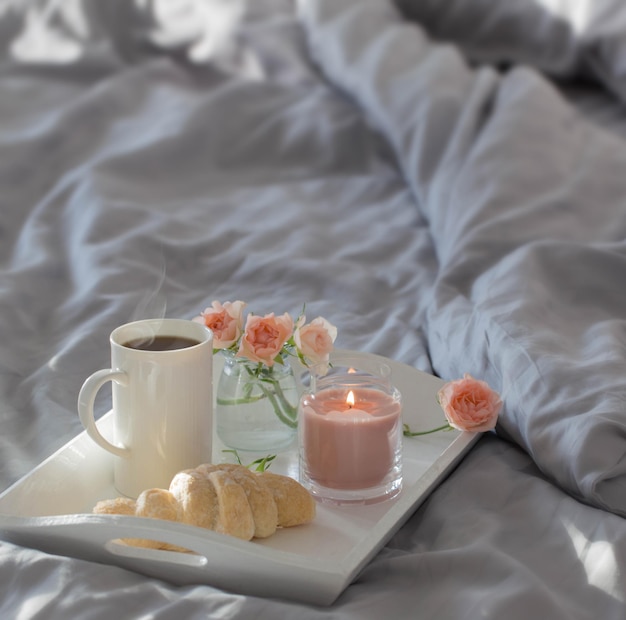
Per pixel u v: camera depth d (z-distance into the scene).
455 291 1.96
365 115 2.71
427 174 2.34
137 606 1.41
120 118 2.75
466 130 2.33
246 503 1.45
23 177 2.43
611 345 1.72
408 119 2.47
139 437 1.53
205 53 3.10
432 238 2.22
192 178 2.55
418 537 1.53
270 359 1.57
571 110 2.51
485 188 2.16
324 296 2.06
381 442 1.54
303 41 3.06
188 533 1.40
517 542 1.49
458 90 2.53
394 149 2.51
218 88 2.89
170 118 2.70
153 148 2.54
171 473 1.54
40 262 2.10
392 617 1.41
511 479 1.58
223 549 1.40
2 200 2.32
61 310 1.98
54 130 2.57
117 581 1.43
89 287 2.02
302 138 2.67
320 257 2.18
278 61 2.98
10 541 1.48
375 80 2.62
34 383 1.79
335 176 2.62
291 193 2.49
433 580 1.45
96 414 1.74
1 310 1.94
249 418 1.61
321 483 1.54
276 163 2.66
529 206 2.10
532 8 2.90
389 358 1.78
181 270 2.13
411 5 3.06
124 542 1.45
